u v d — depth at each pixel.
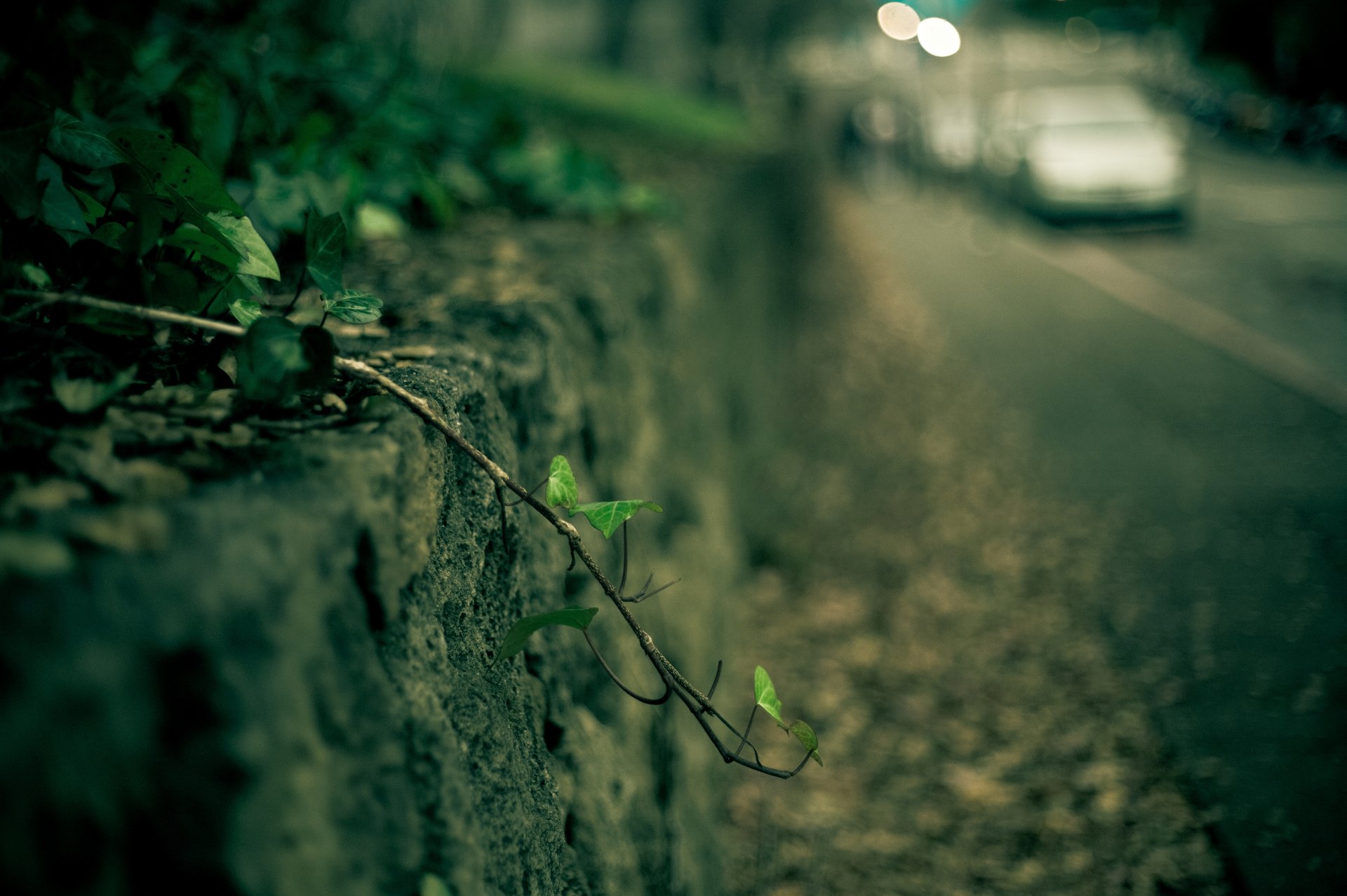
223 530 0.97
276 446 1.22
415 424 1.40
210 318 1.68
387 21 5.72
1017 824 3.55
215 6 3.63
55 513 0.97
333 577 1.07
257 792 0.90
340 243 1.62
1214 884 3.01
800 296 10.77
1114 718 4.01
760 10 20.88
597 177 4.76
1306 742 3.56
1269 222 14.20
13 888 0.78
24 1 1.71
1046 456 7.02
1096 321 10.28
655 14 19.41
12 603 0.83
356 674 1.08
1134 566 5.28
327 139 3.46
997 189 16.16
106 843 0.83
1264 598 4.71
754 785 3.95
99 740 0.84
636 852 2.07
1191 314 9.99
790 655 5.01
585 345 2.77
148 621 0.88
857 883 3.37
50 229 1.57
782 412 8.09
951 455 7.41
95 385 1.22
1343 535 5.22
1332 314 9.44
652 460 3.46
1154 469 6.54
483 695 1.54
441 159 4.39
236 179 2.87
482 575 1.67
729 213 6.73
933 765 4.01
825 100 26.48
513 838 1.50
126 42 2.46
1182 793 3.46
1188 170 14.20
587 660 2.23
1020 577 5.47
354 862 1.00
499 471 1.49
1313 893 2.84
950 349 9.88
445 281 2.84
